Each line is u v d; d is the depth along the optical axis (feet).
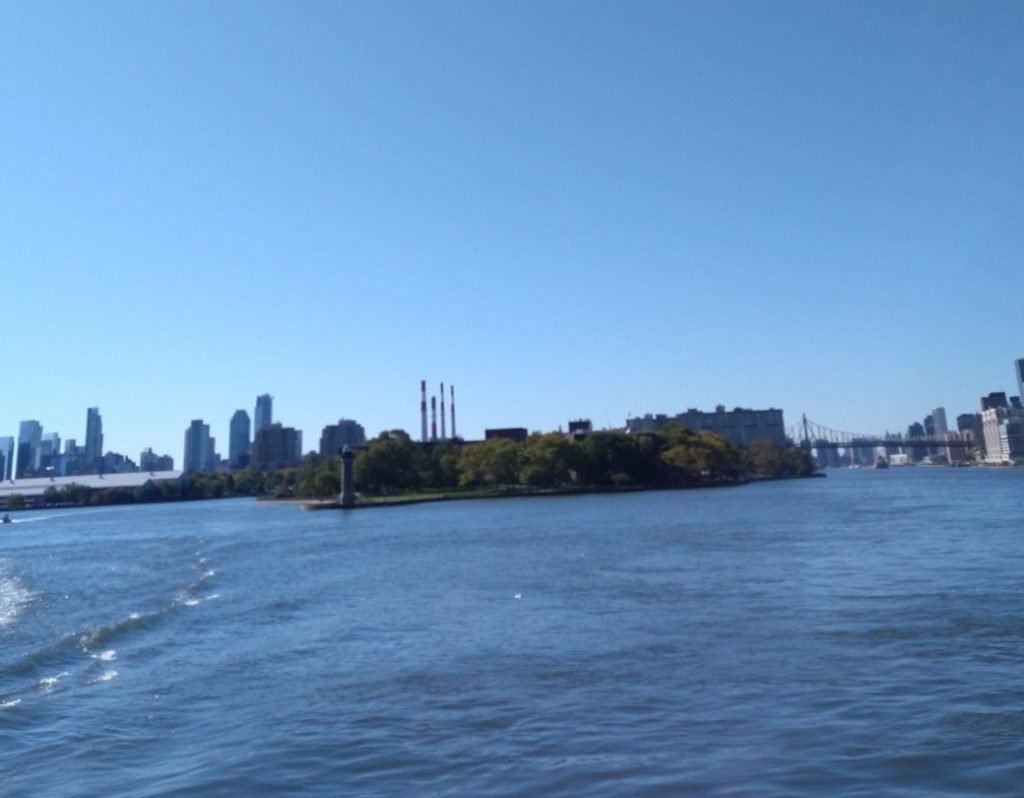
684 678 63.93
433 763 47.65
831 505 351.05
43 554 264.31
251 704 63.16
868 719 51.44
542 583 129.70
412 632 91.40
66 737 56.13
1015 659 65.31
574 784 43.09
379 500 581.94
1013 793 39.29
